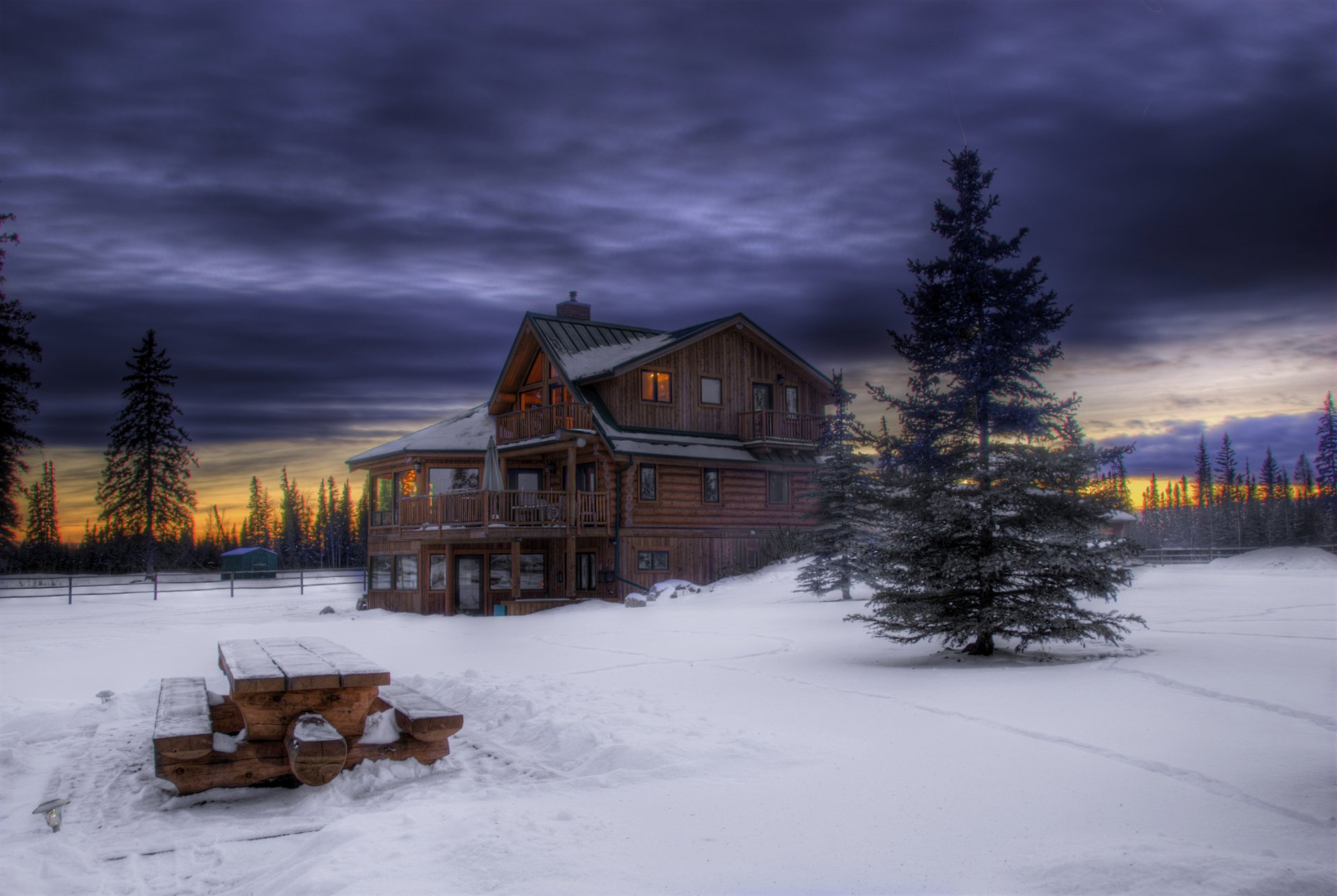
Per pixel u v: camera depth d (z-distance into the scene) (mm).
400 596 34375
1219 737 7348
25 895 5094
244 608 36562
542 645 18531
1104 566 12977
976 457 13922
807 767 6980
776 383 37969
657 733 8172
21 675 15398
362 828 5371
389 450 36219
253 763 7410
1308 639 13250
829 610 23000
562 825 5453
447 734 7750
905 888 4418
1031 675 11188
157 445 59531
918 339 23641
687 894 4367
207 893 5145
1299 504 68062
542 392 36250
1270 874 4168
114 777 8102
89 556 69875
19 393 45094
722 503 35156
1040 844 4996
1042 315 22141
